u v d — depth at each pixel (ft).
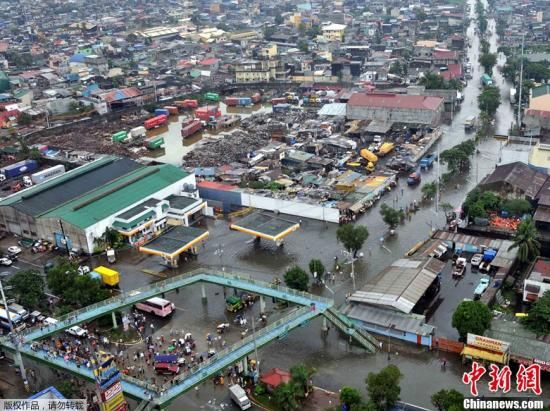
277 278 442.09
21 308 411.54
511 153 617.21
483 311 347.56
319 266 430.61
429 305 402.31
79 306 412.16
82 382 343.46
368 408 279.90
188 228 511.40
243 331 380.99
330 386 326.44
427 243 468.75
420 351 353.72
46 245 526.16
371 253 477.36
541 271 401.08
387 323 367.86
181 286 410.52
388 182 606.55
